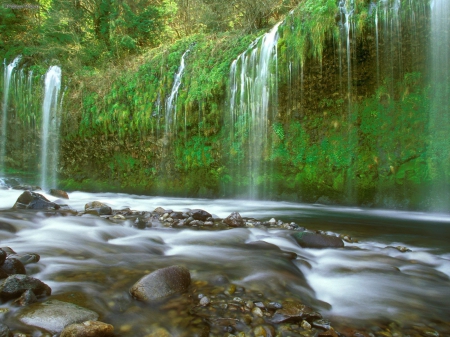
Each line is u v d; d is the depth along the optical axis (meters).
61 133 14.64
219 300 2.80
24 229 5.00
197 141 11.54
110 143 13.51
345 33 8.70
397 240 5.46
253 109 10.49
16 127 15.62
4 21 16.30
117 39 16.23
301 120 9.87
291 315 2.56
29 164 15.37
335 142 9.48
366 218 7.61
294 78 9.64
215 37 12.52
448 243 5.27
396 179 8.68
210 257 3.96
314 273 3.73
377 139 8.94
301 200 9.93
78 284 3.01
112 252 4.09
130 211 7.19
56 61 15.61
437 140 8.18
